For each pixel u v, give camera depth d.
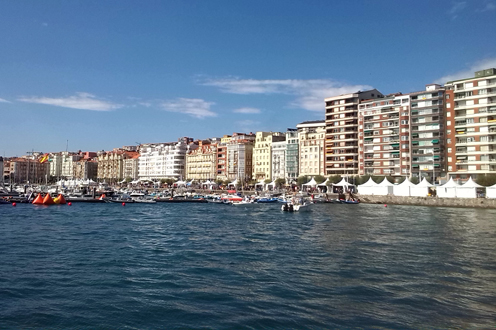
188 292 30.75
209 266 39.31
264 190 199.50
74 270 37.47
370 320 25.17
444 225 72.94
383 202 136.00
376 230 65.94
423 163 162.25
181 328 23.97
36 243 52.16
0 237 57.03
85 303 28.23
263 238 57.44
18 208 110.38
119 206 125.69
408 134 166.75
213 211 109.19
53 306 27.61
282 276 35.41
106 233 62.22
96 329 23.91
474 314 26.27
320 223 77.19
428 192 133.00
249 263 40.62
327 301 28.62
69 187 177.88
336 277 35.00
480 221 80.12
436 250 47.47
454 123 155.75
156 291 31.00
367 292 30.67
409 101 167.38
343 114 192.25
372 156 178.00
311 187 174.62
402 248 48.88
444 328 24.02
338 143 193.25
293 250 47.78
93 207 119.25
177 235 60.66
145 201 141.88
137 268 38.41
